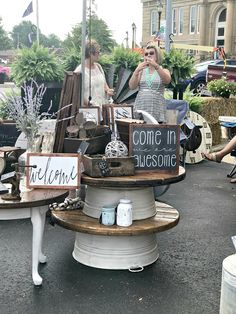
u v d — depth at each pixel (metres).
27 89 3.69
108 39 6.68
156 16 40.25
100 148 3.28
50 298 2.90
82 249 3.37
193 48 14.75
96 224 3.13
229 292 2.35
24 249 3.64
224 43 37.62
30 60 5.38
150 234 3.19
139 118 3.58
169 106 6.58
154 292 2.99
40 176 2.92
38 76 5.35
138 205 3.25
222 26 38.47
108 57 6.65
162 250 3.67
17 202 2.67
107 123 3.47
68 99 3.29
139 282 3.11
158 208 3.55
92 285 3.06
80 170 2.95
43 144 3.16
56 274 3.20
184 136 6.32
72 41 6.11
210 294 2.97
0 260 3.43
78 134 3.19
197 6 39.62
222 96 8.78
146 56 4.96
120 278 3.16
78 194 3.67
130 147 3.10
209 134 7.37
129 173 3.08
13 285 3.05
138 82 5.00
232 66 14.10
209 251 3.67
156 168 3.15
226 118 6.55
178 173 3.17
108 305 2.83
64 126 3.18
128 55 6.68
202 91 12.13
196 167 6.97
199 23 39.59
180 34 41.25
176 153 3.16
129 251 3.27
